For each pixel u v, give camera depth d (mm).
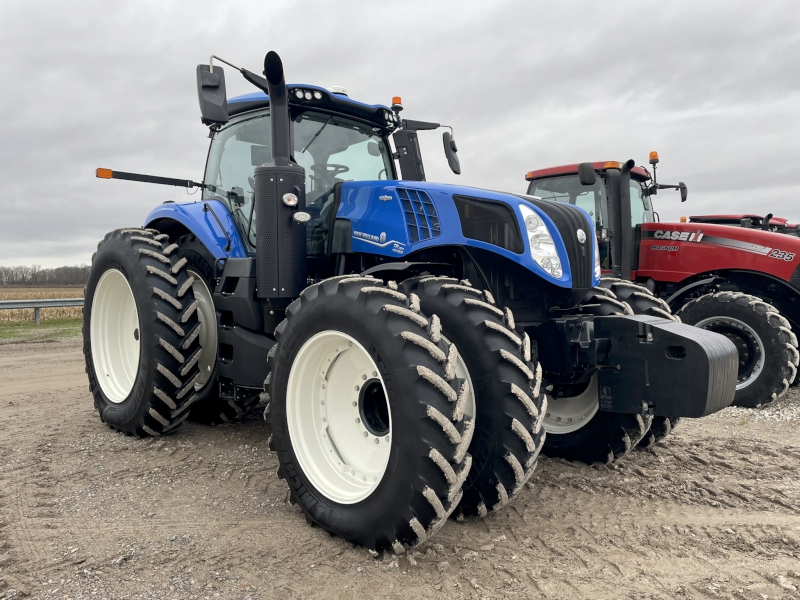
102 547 2334
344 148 3775
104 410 4105
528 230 2895
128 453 3586
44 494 2891
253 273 3424
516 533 2518
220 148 3980
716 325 5617
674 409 2488
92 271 4359
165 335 3680
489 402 2441
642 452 3764
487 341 2457
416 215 3037
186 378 3770
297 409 2666
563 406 3627
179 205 4238
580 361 2822
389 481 2215
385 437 2465
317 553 2316
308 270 3467
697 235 6285
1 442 3793
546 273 2881
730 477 3297
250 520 2627
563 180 6969
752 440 4098
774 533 2523
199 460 3447
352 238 3250
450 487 2119
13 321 14047
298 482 2613
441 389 2129
